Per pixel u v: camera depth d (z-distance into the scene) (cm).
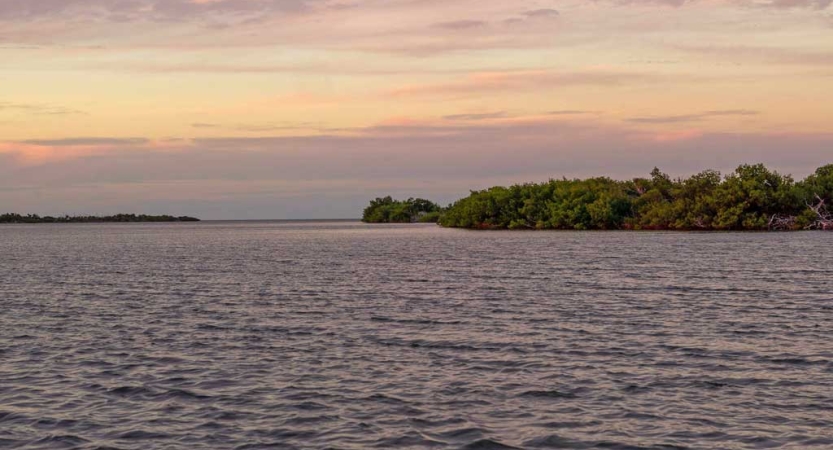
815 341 2684
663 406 1922
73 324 3216
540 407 1922
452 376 2234
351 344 2725
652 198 15012
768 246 8612
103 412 1912
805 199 13125
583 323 3138
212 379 2225
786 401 1950
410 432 1744
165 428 1791
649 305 3666
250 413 1895
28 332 3012
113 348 2677
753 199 13150
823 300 3759
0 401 2003
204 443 1692
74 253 9444
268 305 3825
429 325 3130
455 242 11531
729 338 2761
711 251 7881
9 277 5634
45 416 1880
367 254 8588
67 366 2398
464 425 1788
